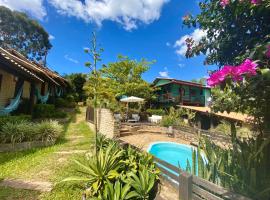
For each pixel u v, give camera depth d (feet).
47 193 15.58
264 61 6.59
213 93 8.23
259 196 9.68
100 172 15.88
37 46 144.46
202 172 14.21
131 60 84.69
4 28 126.52
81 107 97.04
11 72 33.50
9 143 26.35
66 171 19.58
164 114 80.74
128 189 14.33
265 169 10.12
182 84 90.63
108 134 39.14
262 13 8.34
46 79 55.21
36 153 25.44
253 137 11.26
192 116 70.13
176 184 15.79
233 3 8.48
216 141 34.63
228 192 10.25
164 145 41.32
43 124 31.14
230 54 10.46
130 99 63.21
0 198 14.51
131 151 21.07
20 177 18.13
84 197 14.17
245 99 7.31
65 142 32.01
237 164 11.64
